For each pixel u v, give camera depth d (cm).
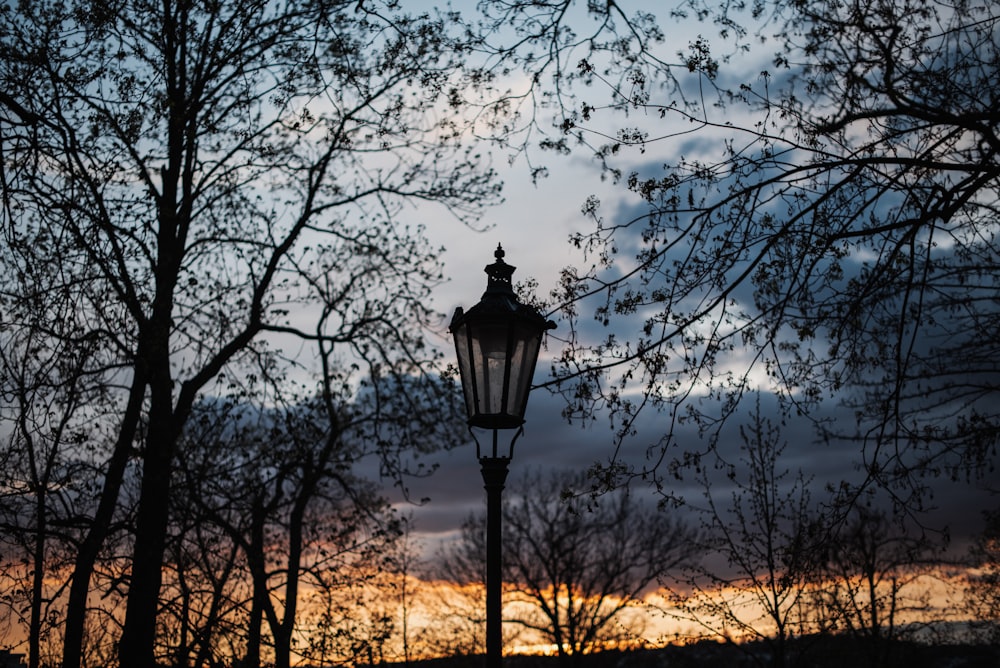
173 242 1605
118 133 1459
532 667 4612
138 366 1497
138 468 1630
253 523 1738
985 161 739
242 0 1488
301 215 1816
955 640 2355
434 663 4022
